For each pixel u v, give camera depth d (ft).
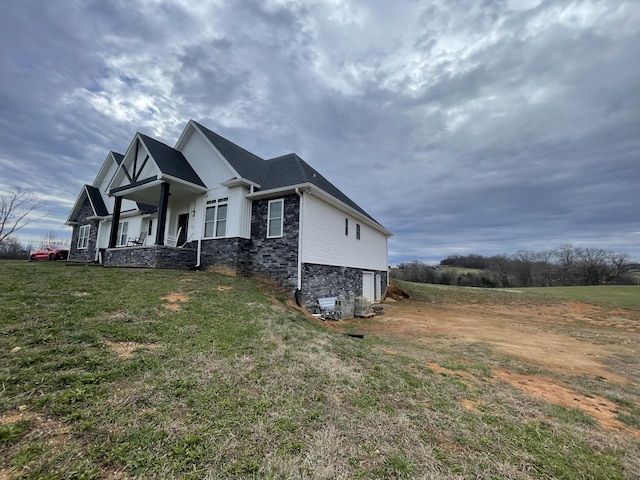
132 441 7.72
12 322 14.85
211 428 8.71
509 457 9.13
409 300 66.03
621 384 19.11
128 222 59.31
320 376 13.78
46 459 6.78
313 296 38.73
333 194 49.47
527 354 25.46
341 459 8.02
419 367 18.34
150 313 19.38
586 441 10.96
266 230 39.88
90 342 13.82
